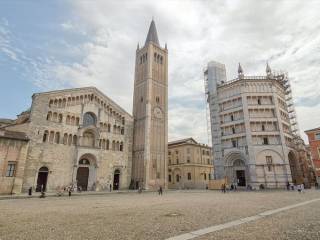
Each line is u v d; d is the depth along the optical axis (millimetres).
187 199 33938
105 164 63094
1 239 11305
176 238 11078
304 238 10766
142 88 80750
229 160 71250
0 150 43719
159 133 76062
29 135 50562
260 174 63469
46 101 55406
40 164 50938
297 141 76000
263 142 66688
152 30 90188
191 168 89625
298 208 21078
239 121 71000
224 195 42031
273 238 10859
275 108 69312
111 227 13797
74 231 12836
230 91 76312
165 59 88188
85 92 63875
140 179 68250
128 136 71500
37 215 18703
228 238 10930
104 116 66688
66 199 35562
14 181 44219
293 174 69938
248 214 18141
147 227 13680
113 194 49188
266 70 81500
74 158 57125
